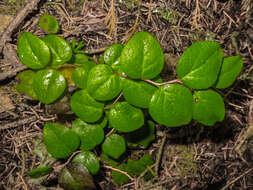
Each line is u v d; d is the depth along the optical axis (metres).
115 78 0.22
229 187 0.28
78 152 0.25
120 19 0.28
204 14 0.28
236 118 0.28
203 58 0.21
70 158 0.24
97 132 0.24
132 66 0.21
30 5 0.27
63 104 0.24
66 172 0.24
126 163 0.28
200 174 0.29
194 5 0.28
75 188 0.24
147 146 0.28
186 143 0.28
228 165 0.29
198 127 0.28
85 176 0.24
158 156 0.28
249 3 0.28
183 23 0.28
